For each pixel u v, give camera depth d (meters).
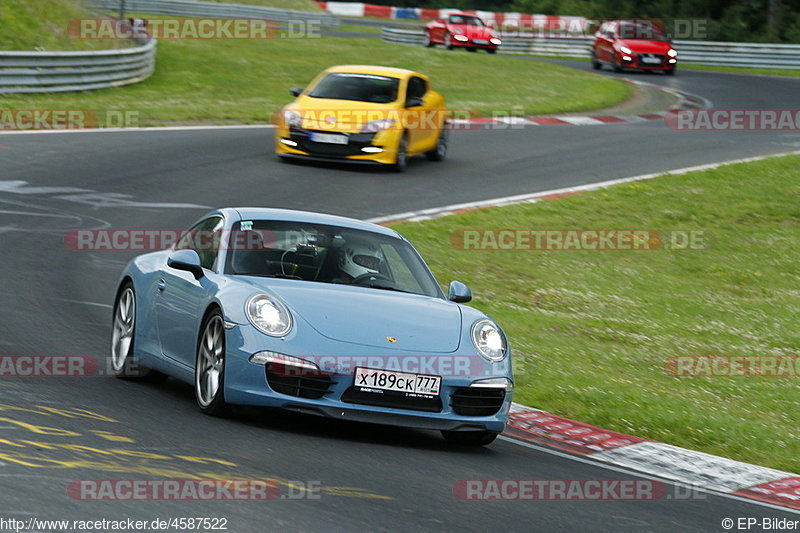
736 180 72.56
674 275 52.44
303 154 67.44
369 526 16.12
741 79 131.88
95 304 36.59
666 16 199.00
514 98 107.00
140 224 50.09
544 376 32.47
